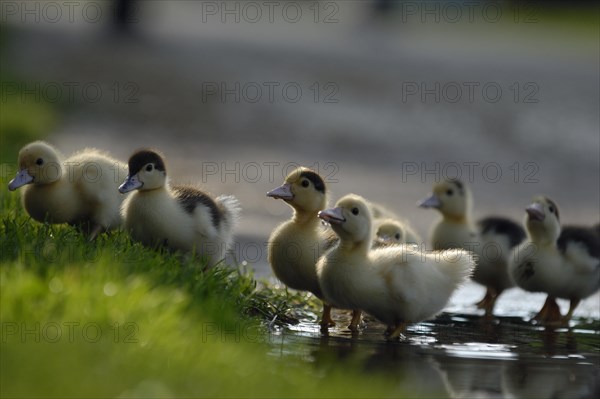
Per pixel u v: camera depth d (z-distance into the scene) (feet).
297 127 102.58
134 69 118.83
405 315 37.99
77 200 42.86
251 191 74.59
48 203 42.45
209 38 151.53
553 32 199.00
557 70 141.69
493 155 99.55
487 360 34.81
